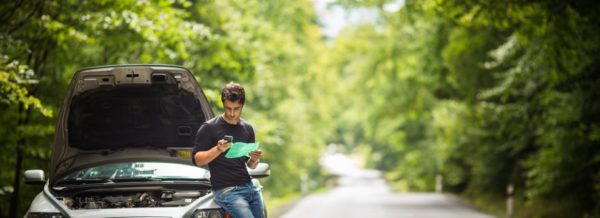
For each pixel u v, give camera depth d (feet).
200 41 65.05
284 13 133.18
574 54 60.80
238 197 27.30
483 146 111.65
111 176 31.78
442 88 138.31
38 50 49.62
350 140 448.65
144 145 33.71
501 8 58.34
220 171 27.37
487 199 119.14
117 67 32.22
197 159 26.04
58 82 52.95
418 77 142.61
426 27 113.91
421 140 208.44
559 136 72.08
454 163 141.59
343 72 229.66
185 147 33.50
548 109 74.64
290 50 126.00
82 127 33.09
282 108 128.57
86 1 49.88
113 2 49.24
